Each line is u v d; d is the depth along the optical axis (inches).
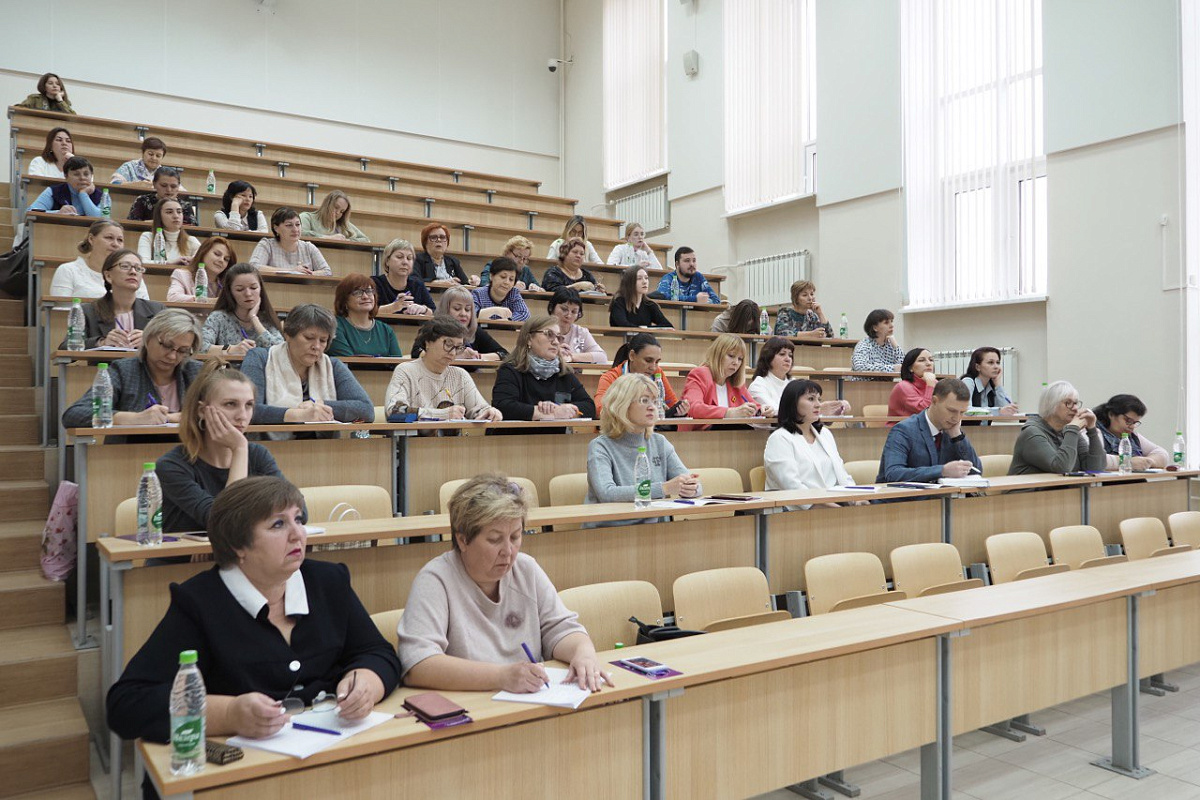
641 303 242.4
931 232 287.9
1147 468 191.6
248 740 58.4
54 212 204.1
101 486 112.6
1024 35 260.8
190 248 210.8
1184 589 114.5
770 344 193.9
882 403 243.1
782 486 153.9
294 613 67.8
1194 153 223.0
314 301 207.8
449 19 419.8
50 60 331.6
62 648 107.0
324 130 388.2
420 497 136.4
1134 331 233.8
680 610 100.7
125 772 95.4
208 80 361.7
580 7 442.6
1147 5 231.0
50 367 147.3
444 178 380.5
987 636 93.1
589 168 436.8
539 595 82.0
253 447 100.5
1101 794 103.1
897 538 139.8
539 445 147.9
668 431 163.2
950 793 89.1
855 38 311.1
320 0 386.9
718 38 368.2
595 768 68.5
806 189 336.8
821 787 106.2
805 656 78.4
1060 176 250.4
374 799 59.3
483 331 196.1
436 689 70.0
